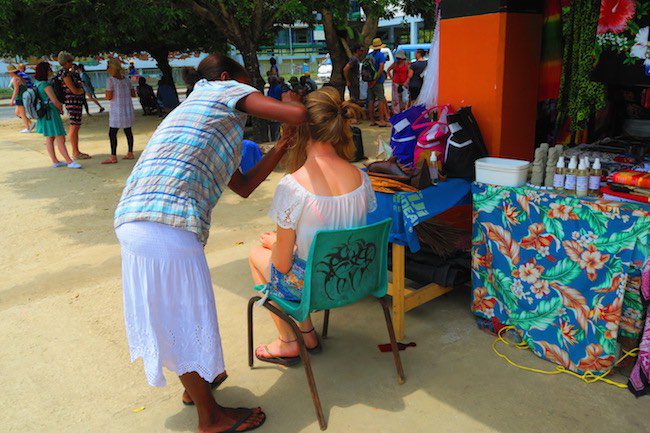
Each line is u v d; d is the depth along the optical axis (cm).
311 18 1095
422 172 289
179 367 210
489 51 312
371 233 229
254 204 588
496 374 265
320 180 223
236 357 291
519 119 328
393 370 272
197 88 208
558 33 350
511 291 283
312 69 4338
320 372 274
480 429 227
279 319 274
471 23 318
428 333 306
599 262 242
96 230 519
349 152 235
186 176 197
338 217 226
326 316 303
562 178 257
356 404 247
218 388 264
